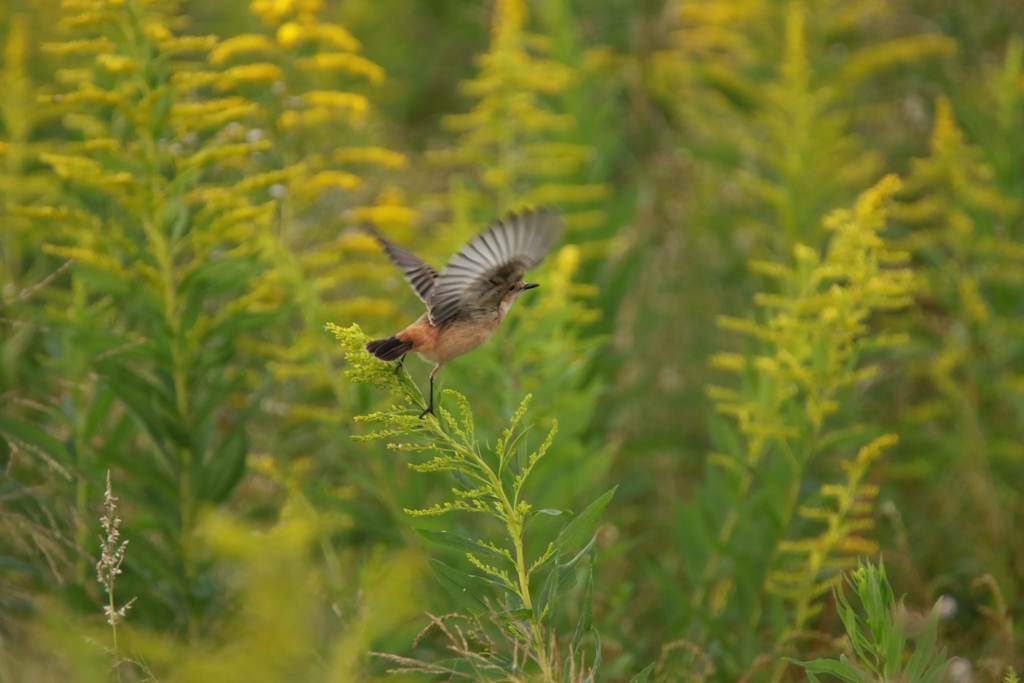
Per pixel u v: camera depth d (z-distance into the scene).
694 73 16.12
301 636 7.87
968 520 12.28
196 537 9.77
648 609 11.59
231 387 9.88
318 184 11.37
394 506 10.24
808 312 10.50
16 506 9.47
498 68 13.49
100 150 9.78
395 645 8.70
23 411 10.96
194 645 8.98
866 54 15.01
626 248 14.57
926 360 13.28
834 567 10.02
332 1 18.67
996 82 13.96
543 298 10.80
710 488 10.83
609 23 17.69
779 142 14.37
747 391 10.85
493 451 7.37
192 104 9.91
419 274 7.49
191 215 10.27
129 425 10.14
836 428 12.77
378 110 17.62
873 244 10.05
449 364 10.41
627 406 14.02
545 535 9.66
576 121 14.90
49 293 10.82
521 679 7.38
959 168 13.05
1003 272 12.91
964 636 11.13
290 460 11.90
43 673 8.56
